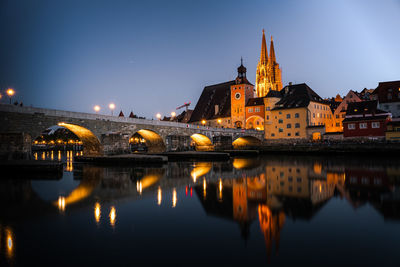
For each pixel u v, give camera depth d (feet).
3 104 127.13
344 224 50.16
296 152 260.01
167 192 78.18
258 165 160.15
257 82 570.87
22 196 72.74
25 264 35.50
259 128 354.54
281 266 35.04
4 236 44.55
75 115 159.02
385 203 64.85
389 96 265.54
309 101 316.60
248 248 40.24
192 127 250.57
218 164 168.04
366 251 39.11
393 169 128.26
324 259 36.81
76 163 172.45
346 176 107.96
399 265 35.04
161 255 37.96
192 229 47.85
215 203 65.51
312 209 60.23
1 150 126.93
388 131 232.12
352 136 252.83
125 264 35.45
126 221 52.03
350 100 312.09
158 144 228.84
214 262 36.04
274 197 71.67
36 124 140.46
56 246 40.78
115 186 87.71
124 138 188.34
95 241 42.63
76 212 57.62
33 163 115.75
